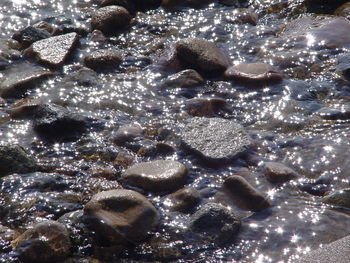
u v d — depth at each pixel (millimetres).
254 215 13078
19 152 14641
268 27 21641
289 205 13367
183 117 16844
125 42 21297
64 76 18984
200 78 18609
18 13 23438
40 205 13383
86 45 20875
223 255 12000
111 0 23125
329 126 16234
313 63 19125
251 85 18172
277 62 19344
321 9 22734
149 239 12359
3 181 14047
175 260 11922
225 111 17234
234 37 21172
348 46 19812
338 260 10844
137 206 12664
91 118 16703
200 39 19625
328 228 12578
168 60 19484
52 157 15305
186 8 23359
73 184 14180
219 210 12625
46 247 11797
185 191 13508
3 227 12672
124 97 17844
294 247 12117
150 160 15141
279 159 15055
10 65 19656
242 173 14492
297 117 16672
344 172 14352
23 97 17953
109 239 12227
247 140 15414
